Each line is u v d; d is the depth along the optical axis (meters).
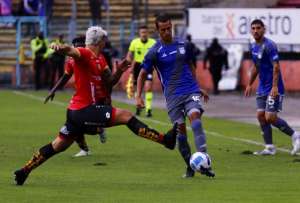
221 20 87.25
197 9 87.81
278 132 48.28
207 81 88.06
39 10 98.06
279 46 85.19
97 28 28.25
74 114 27.98
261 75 37.56
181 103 29.91
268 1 95.50
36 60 90.50
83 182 29.48
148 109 58.94
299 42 84.62
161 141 27.73
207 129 50.25
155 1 107.50
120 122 27.95
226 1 98.50
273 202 25.08
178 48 29.98
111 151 39.28
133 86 57.72
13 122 55.12
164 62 30.02
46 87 93.38
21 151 39.50
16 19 97.44
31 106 69.31
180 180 29.97
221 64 83.56
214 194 26.70
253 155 37.62
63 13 108.88
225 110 65.69
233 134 47.25
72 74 32.00
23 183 28.84
